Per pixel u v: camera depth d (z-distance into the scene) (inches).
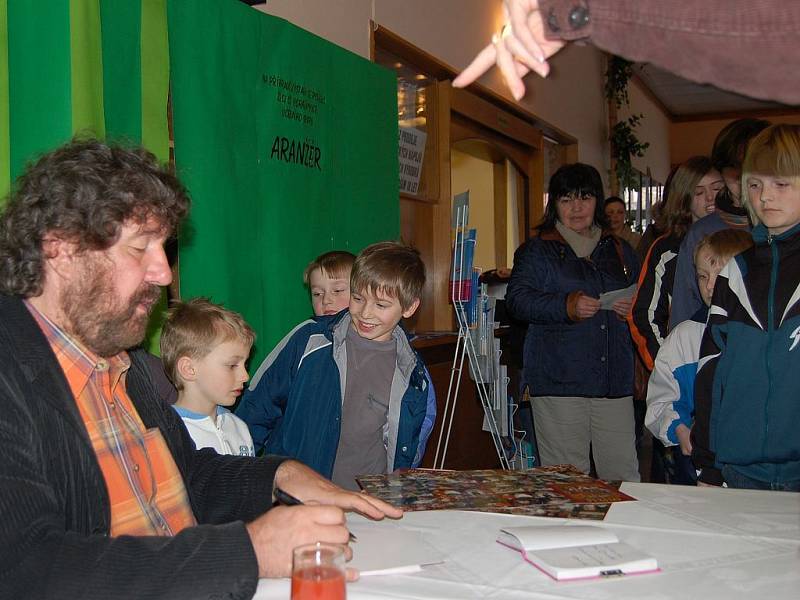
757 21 24.5
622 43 26.7
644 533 49.6
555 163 255.4
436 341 139.6
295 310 100.2
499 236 227.6
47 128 62.7
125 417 49.2
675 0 25.6
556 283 123.3
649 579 41.9
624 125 302.7
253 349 91.6
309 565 35.0
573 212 125.2
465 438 157.4
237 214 88.7
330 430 82.9
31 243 42.1
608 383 119.4
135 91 73.1
